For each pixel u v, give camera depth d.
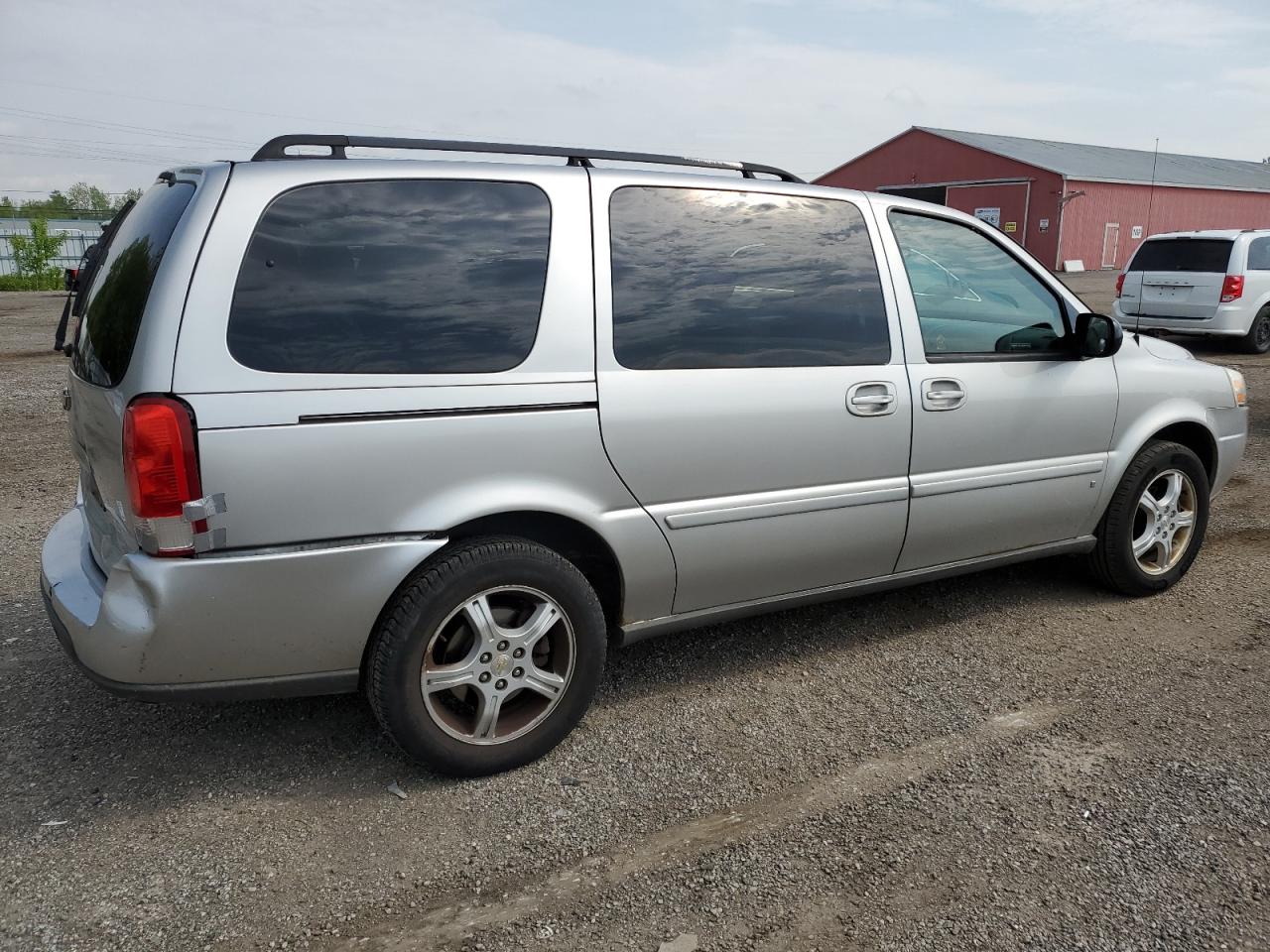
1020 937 2.40
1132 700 3.59
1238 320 12.91
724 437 3.32
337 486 2.75
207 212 2.69
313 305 2.76
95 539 3.09
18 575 4.79
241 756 3.22
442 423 2.86
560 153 3.23
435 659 3.00
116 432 2.65
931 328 3.83
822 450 3.53
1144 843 2.75
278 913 2.48
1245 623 4.30
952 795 2.99
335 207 2.85
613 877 2.63
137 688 2.73
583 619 3.16
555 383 3.03
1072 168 35.31
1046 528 4.25
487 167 3.08
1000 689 3.69
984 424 3.92
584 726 3.43
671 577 3.36
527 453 2.99
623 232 3.24
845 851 2.73
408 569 2.86
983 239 4.10
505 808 2.94
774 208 3.56
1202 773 3.10
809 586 3.73
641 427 3.16
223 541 2.65
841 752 3.25
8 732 3.35
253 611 2.72
